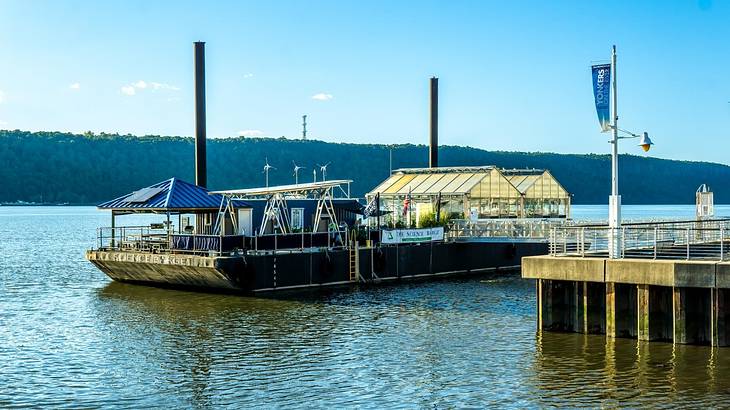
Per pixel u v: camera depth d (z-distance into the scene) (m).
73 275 69.81
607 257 37.78
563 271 36.78
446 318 44.56
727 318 33.84
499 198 88.00
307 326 42.53
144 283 60.66
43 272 72.81
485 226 71.56
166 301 51.78
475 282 62.34
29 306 50.69
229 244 54.28
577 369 32.00
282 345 37.84
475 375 31.75
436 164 102.38
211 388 30.59
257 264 54.25
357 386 30.59
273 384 31.03
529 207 90.81
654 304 35.03
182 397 29.47
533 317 44.56
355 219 68.19
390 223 72.94
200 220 61.84
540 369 32.25
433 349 36.47
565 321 38.09
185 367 33.78
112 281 63.72
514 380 30.89
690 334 34.28
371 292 55.84
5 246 111.50
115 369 33.59
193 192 60.66
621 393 28.88
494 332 40.09
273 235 56.31
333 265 58.72
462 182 87.69
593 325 37.06
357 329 41.56
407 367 33.31
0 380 31.94
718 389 29.09
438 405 28.06
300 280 56.78
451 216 79.81
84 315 46.88
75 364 34.53
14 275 69.94
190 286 57.38
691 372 31.03
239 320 44.50
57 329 42.56
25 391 30.36
